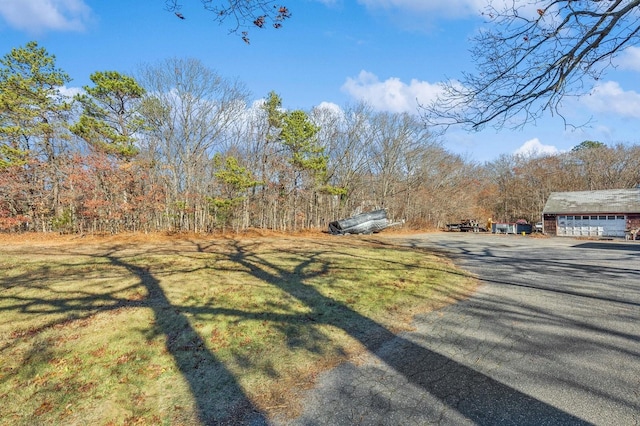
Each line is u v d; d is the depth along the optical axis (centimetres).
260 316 487
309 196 2358
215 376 325
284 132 2056
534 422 252
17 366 337
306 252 1169
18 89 1691
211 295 588
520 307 557
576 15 335
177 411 271
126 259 965
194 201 2008
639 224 2284
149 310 504
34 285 649
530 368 341
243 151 2347
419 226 3306
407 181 3450
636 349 385
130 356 360
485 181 4250
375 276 770
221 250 1198
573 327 461
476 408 272
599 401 279
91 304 533
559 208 2584
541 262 1045
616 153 3516
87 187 1577
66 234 1650
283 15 308
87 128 1603
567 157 3769
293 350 383
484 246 1564
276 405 279
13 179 1650
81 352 367
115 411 268
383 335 435
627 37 342
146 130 1948
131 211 1739
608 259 1109
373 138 3116
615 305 563
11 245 1303
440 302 588
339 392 299
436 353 381
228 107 2294
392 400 285
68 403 278
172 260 951
